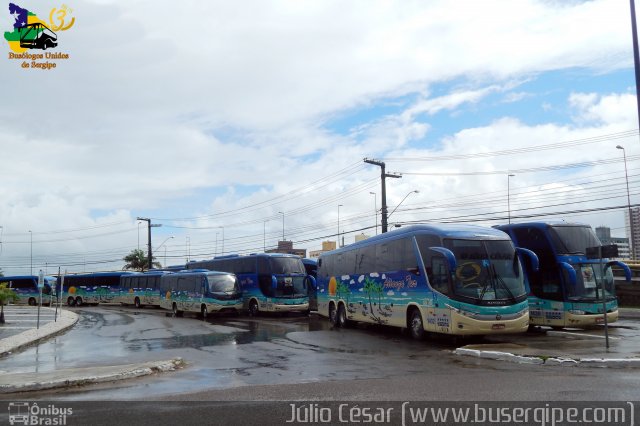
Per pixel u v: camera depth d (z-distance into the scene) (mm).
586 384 9266
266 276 32938
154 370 11812
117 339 20953
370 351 15297
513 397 8320
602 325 21609
